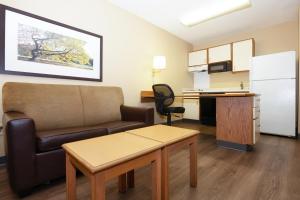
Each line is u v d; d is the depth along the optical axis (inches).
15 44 73.6
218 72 169.0
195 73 197.2
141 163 37.6
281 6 115.6
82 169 34.5
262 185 54.6
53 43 85.3
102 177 30.7
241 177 60.1
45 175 53.1
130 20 125.2
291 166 69.0
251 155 82.0
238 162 73.6
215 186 54.4
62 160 56.6
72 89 83.4
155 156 40.6
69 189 40.9
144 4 114.7
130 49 125.7
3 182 57.3
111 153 35.7
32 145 50.4
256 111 94.5
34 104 69.4
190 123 172.4
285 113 119.7
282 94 120.8
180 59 177.0
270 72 125.4
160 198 42.0
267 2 111.0
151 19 135.9
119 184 51.6
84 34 97.7
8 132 47.5
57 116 74.9
